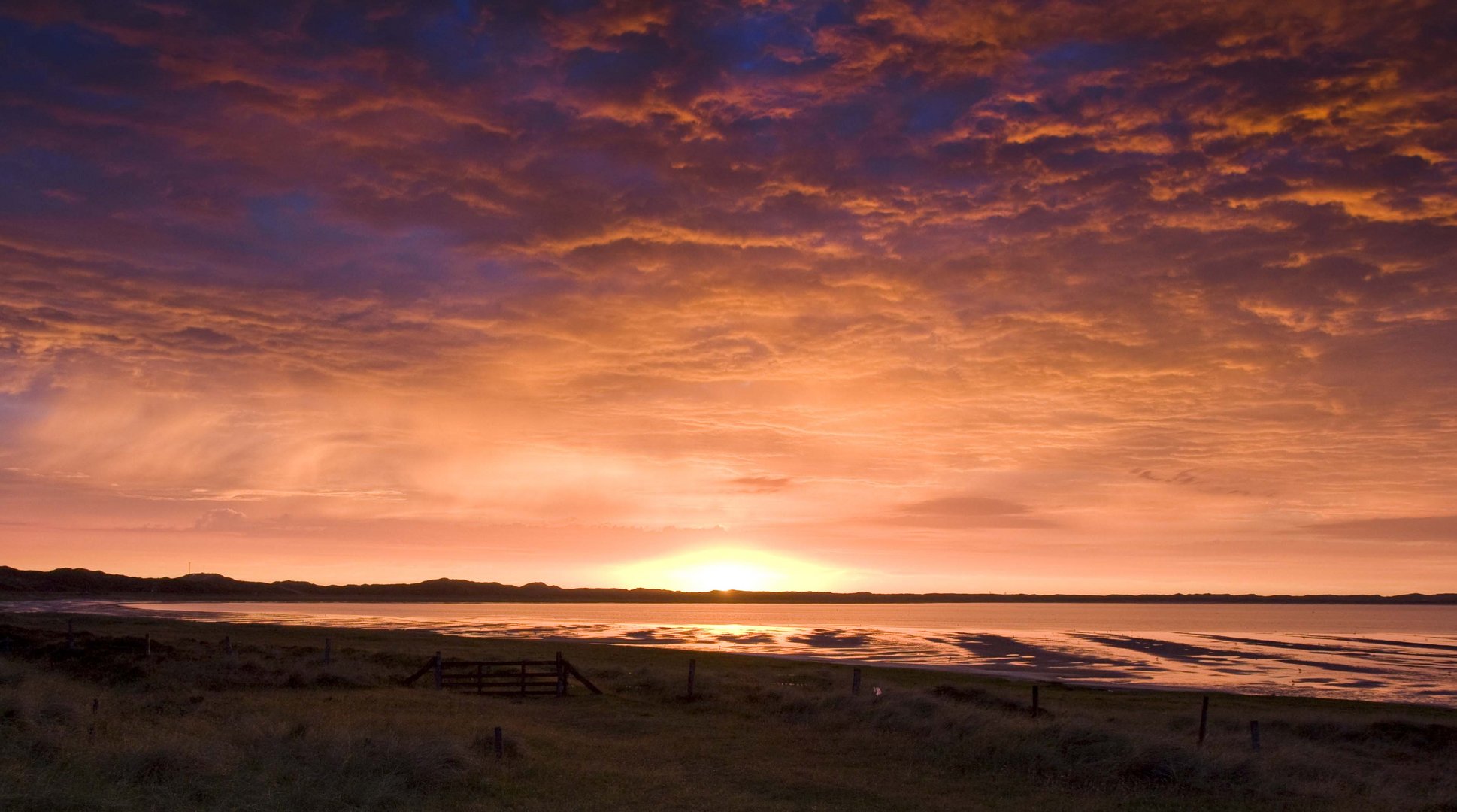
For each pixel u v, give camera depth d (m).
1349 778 18.80
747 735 23.02
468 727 21.97
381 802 13.98
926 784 17.39
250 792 13.56
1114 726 21.75
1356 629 155.25
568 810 14.25
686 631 112.06
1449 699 48.41
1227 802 16.45
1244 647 90.50
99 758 14.75
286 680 30.94
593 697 30.98
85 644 40.56
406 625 113.56
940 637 103.88
